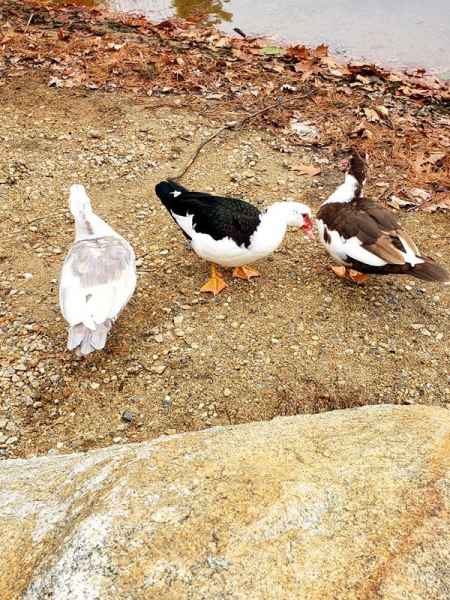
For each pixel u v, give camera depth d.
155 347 2.23
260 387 2.10
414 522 0.90
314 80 4.02
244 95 3.82
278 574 0.84
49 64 4.01
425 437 1.05
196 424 1.98
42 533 1.01
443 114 3.82
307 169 3.20
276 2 5.45
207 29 4.83
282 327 2.32
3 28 4.48
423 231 2.84
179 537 0.90
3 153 3.22
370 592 0.82
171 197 2.47
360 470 0.99
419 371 2.19
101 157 3.24
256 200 2.99
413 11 5.21
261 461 1.03
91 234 2.31
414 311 2.43
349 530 0.89
